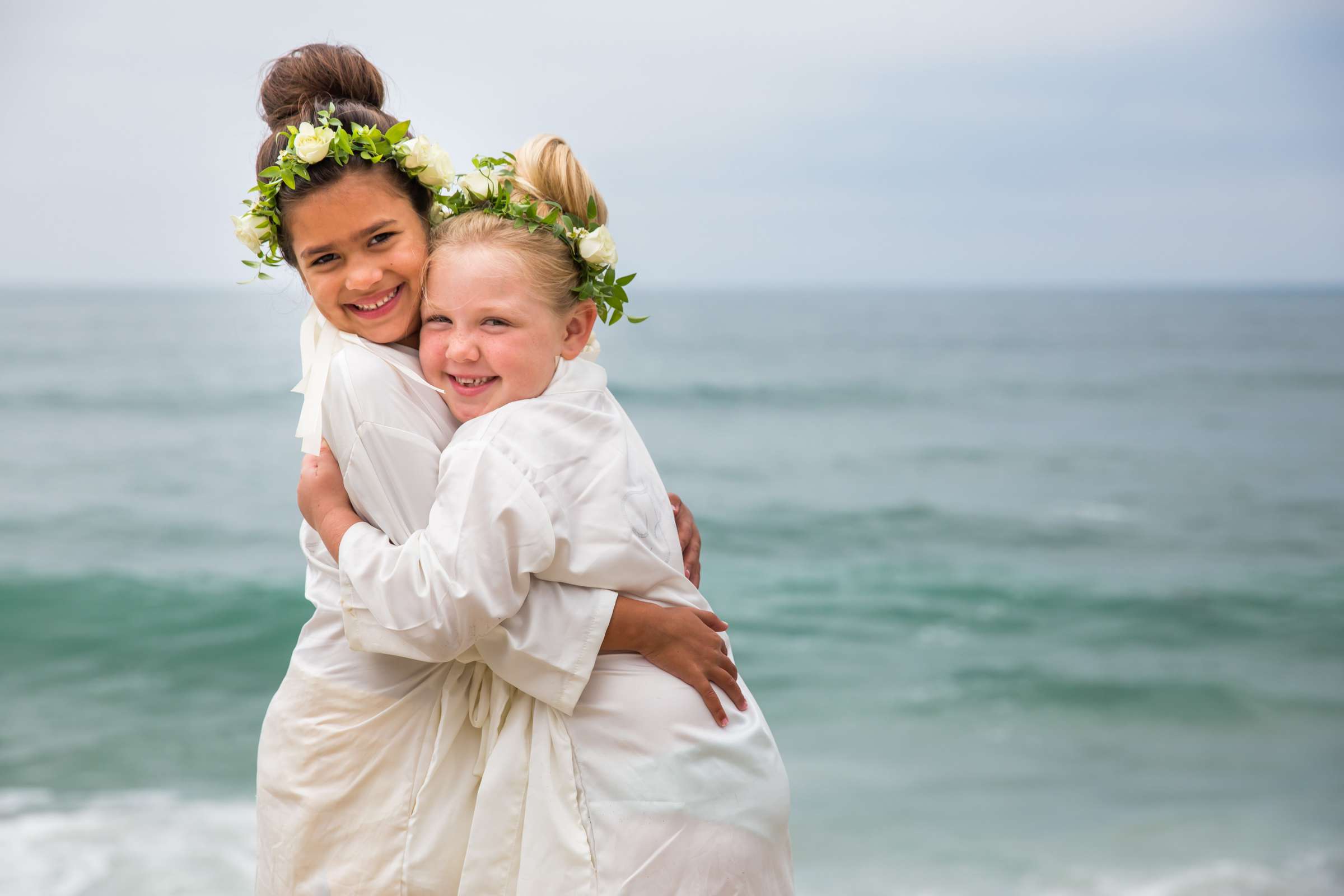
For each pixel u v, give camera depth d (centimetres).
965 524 2289
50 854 872
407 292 217
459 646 197
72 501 2298
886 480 2727
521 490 198
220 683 1329
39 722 1194
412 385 214
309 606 1609
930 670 1423
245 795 1001
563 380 221
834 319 9569
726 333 7450
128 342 5644
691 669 210
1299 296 18762
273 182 213
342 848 214
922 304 14400
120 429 3148
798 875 885
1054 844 946
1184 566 1983
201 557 1880
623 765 205
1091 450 3162
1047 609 1708
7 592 1653
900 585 1830
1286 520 2366
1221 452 3127
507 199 219
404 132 212
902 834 962
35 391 3797
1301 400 4128
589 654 205
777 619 1644
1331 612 1695
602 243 216
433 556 195
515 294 209
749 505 2422
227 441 2997
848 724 1238
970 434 3394
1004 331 7812
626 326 8250
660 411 3772
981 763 1132
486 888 206
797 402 4000
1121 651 1513
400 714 214
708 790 206
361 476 211
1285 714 1288
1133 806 1030
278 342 5522
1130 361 5488
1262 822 999
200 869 851
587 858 202
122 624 1530
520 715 212
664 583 217
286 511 2236
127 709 1238
